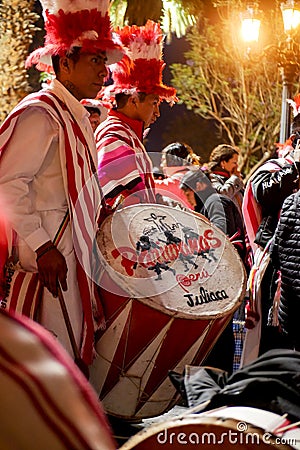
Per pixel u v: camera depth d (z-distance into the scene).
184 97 18.69
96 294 3.66
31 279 3.64
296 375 2.22
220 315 3.67
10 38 7.84
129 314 3.59
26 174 3.58
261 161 17.56
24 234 3.54
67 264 3.63
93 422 0.98
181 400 3.86
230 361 4.94
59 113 3.67
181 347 3.67
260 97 18.38
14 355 0.98
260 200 5.00
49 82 4.05
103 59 3.82
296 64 8.58
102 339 3.68
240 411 2.12
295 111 5.66
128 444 1.96
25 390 0.96
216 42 18.30
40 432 0.95
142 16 8.35
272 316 4.75
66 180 3.64
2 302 3.66
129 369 3.70
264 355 2.36
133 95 4.45
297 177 4.94
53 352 1.01
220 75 18.47
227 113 21.05
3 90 7.88
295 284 4.19
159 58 4.54
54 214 3.64
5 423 0.94
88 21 3.73
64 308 3.62
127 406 3.78
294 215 4.22
